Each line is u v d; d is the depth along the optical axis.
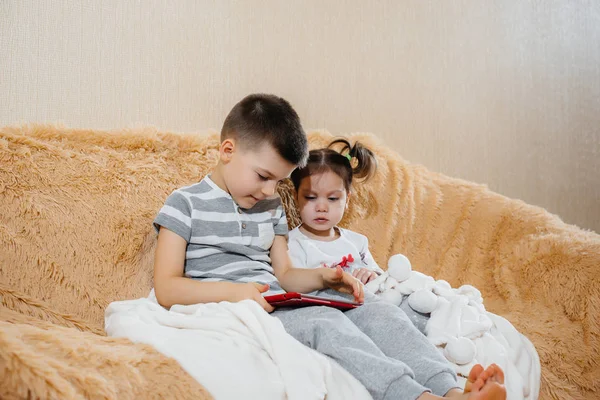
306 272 1.34
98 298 1.31
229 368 0.95
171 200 1.30
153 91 1.78
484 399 0.92
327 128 2.10
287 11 2.00
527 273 1.52
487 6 2.32
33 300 1.21
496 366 0.96
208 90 1.87
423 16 2.23
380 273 1.53
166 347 0.97
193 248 1.31
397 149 2.22
